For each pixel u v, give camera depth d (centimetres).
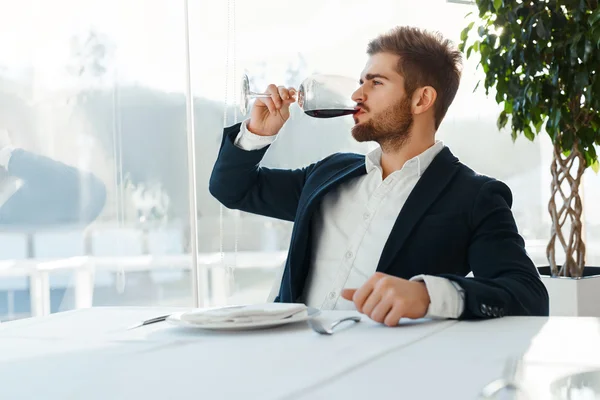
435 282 101
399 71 151
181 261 308
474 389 61
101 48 299
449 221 138
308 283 150
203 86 309
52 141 294
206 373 72
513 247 131
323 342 88
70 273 297
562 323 98
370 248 145
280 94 156
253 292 314
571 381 54
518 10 238
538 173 349
